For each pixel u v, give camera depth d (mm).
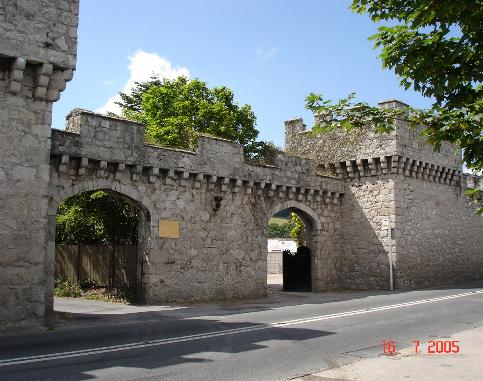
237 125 34219
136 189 17516
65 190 15672
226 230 20312
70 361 8547
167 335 11406
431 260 26906
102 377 7484
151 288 17734
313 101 7203
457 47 5918
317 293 23672
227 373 7844
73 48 12938
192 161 19031
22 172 12266
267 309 17062
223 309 16969
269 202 22266
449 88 6242
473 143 6305
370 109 6953
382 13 6730
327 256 25078
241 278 20672
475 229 31516
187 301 18703
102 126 16453
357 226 25672
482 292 22453
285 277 25469
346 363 8633
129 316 14797
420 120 6727
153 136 28812
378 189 25172
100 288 21156
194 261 19062
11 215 12008
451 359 8680
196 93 32344
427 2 5906
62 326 12766
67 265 23625
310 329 12367
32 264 12195
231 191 20672
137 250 18672
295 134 28844
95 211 23047
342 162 26344
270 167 22172
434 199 27625
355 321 13828
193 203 19234
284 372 7941
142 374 7707
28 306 12047
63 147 15438
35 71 12555
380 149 25016
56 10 12734
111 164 16812
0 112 12078
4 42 11859
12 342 10391
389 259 24422
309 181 24156
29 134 12445
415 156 25594
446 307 17000
